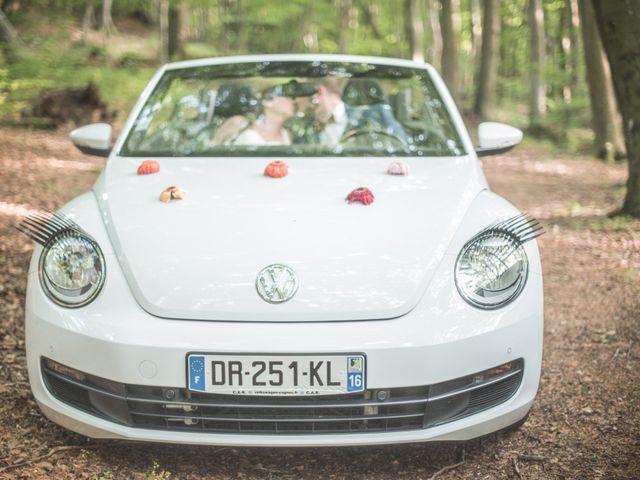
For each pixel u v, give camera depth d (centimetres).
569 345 352
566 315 401
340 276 212
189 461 236
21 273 440
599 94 1293
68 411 221
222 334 204
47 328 217
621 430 258
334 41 2336
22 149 907
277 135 312
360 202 242
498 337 214
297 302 207
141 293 212
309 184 259
